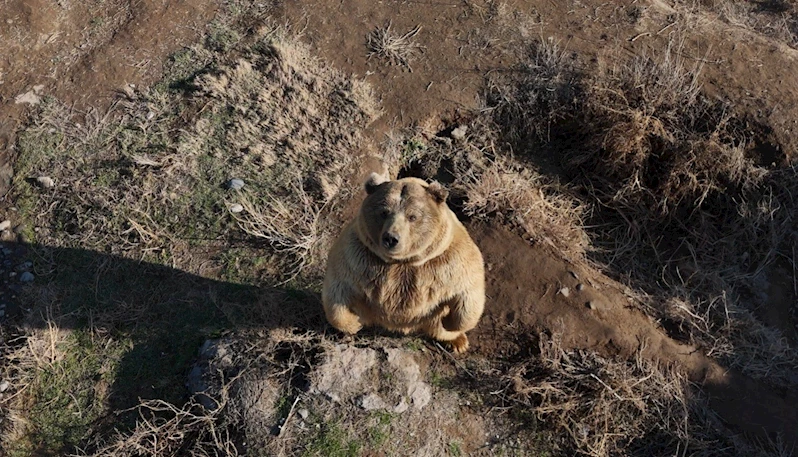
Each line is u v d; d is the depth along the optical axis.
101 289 5.76
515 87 7.21
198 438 4.96
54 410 5.21
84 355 5.44
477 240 6.15
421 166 6.87
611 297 5.89
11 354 5.38
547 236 6.33
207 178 6.38
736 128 6.90
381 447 4.89
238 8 7.79
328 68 7.25
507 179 6.62
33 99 6.88
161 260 5.90
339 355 5.18
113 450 4.92
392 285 4.54
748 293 6.35
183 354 5.41
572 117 7.19
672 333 5.89
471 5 7.89
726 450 5.16
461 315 4.71
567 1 8.06
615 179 7.01
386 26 7.66
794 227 6.57
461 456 5.02
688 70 7.31
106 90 6.97
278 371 5.12
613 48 7.53
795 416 5.42
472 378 5.41
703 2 8.78
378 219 4.20
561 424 5.16
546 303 5.73
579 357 5.49
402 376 5.21
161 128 6.70
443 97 7.12
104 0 7.76
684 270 6.56
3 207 6.20
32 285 5.76
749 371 5.66
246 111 6.84
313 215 6.15
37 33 7.37
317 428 4.91
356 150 6.68
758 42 7.72
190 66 7.18
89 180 6.32
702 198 6.69
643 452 5.17
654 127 6.83
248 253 5.94
